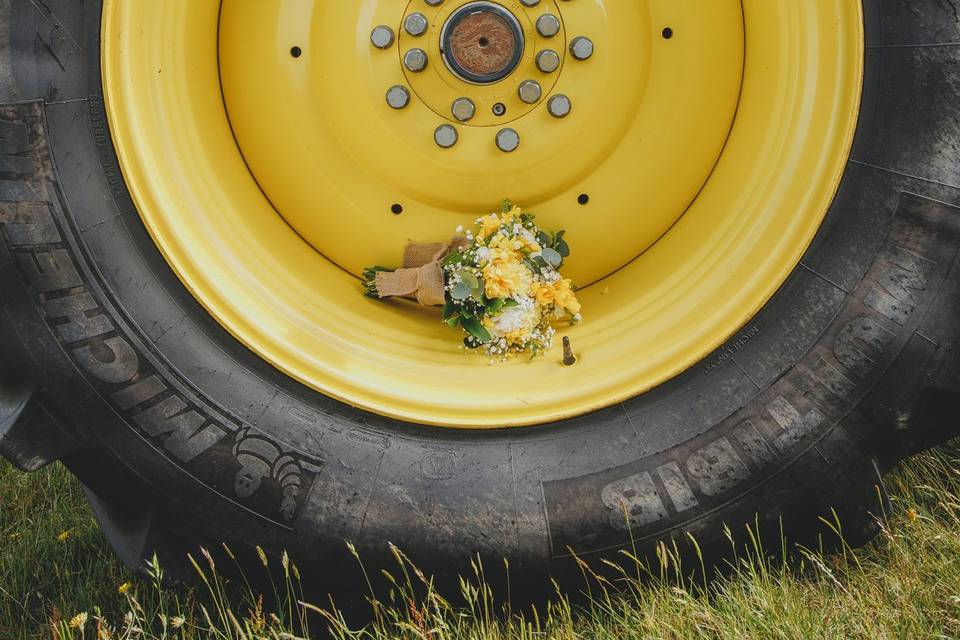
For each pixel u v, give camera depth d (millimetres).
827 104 2418
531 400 2506
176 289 2465
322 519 2508
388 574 2494
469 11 2467
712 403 2496
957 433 2555
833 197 2439
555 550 2514
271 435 2500
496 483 2504
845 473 2510
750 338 2486
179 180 2451
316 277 2592
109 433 2494
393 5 2488
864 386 2480
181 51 2436
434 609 2559
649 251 2627
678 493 2500
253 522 2521
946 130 2408
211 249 2473
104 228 2438
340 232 2611
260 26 2508
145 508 2572
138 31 2396
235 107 2551
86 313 2455
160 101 2432
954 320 2459
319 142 2555
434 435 2514
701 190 2590
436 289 2557
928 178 2422
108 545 2797
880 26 2395
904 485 2709
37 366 2471
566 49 2496
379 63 2506
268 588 2594
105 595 2689
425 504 2504
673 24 2502
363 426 2510
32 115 2402
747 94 2516
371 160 2561
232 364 2488
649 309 2545
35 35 2395
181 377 2480
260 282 2508
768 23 2447
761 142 2482
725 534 2521
